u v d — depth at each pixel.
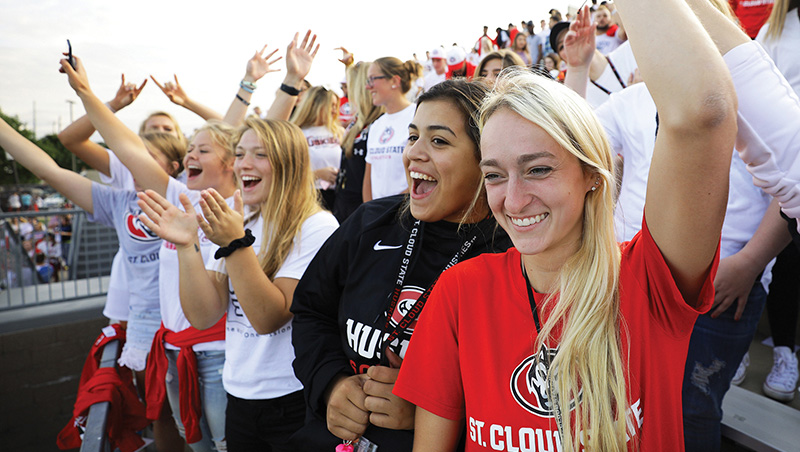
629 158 1.74
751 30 2.13
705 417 1.57
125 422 2.73
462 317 0.94
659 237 0.80
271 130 1.88
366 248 1.37
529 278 0.92
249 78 3.50
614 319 0.84
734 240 1.58
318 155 4.23
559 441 0.84
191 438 2.21
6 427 4.55
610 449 0.81
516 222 0.85
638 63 0.75
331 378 1.29
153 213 1.75
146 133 3.24
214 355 2.21
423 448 1.00
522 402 0.87
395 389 1.02
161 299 2.33
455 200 1.22
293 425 1.85
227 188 2.66
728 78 0.70
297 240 1.84
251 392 1.84
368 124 3.93
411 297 1.24
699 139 0.70
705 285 0.81
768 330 2.95
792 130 0.93
